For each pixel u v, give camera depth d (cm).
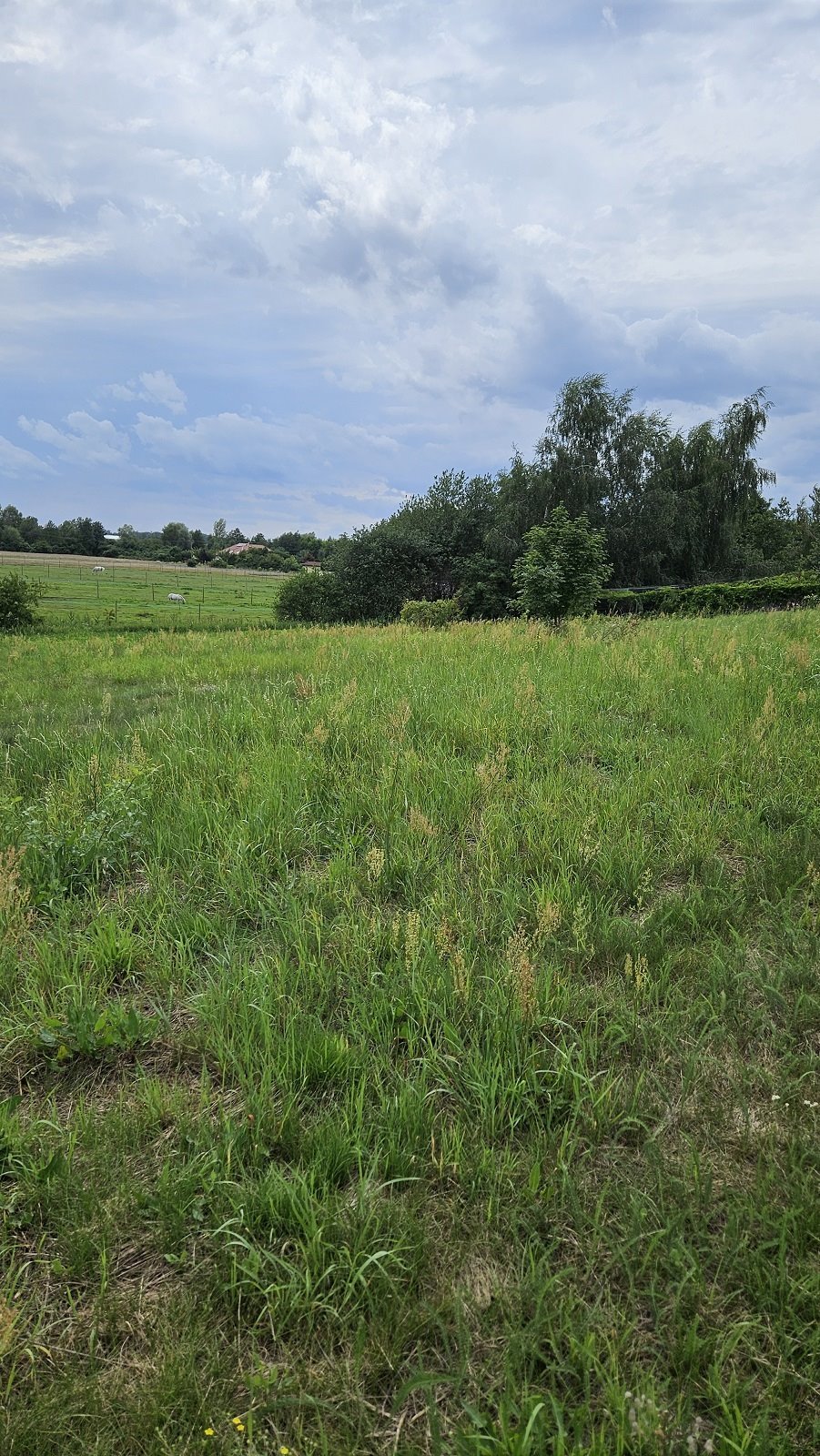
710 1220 214
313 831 472
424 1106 252
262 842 453
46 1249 212
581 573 2027
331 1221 207
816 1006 291
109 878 439
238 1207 212
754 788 501
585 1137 243
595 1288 196
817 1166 230
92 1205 218
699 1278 194
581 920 344
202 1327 187
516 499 4481
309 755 594
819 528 5453
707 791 507
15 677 1230
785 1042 281
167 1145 244
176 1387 172
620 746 596
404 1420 170
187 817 496
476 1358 181
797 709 671
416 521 4791
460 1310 185
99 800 520
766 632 1238
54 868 425
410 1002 300
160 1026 300
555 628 1445
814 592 2705
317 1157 230
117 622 3428
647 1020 290
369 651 1205
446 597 4638
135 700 966
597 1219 207
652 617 2217
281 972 321
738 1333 178
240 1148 237
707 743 593
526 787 525
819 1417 167
